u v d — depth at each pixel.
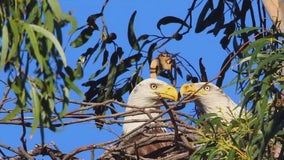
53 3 9.88
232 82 11.34
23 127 11.91
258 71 11.06
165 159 12.57
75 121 12.29
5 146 12.19
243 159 11.30
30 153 12.54
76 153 12.31
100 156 12.59
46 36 9.73
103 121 12.59
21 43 9.92
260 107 11.05
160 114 12.46
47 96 9.98
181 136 12.53
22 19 10.18
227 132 11.61
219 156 11.74
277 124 11.03
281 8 11.91
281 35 11.45
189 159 11.94
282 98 11.16
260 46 11.19
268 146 11.60
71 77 9.97
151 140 12.67
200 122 11.94
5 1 10.11
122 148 12.46
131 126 14.34
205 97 15.09
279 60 11.06
